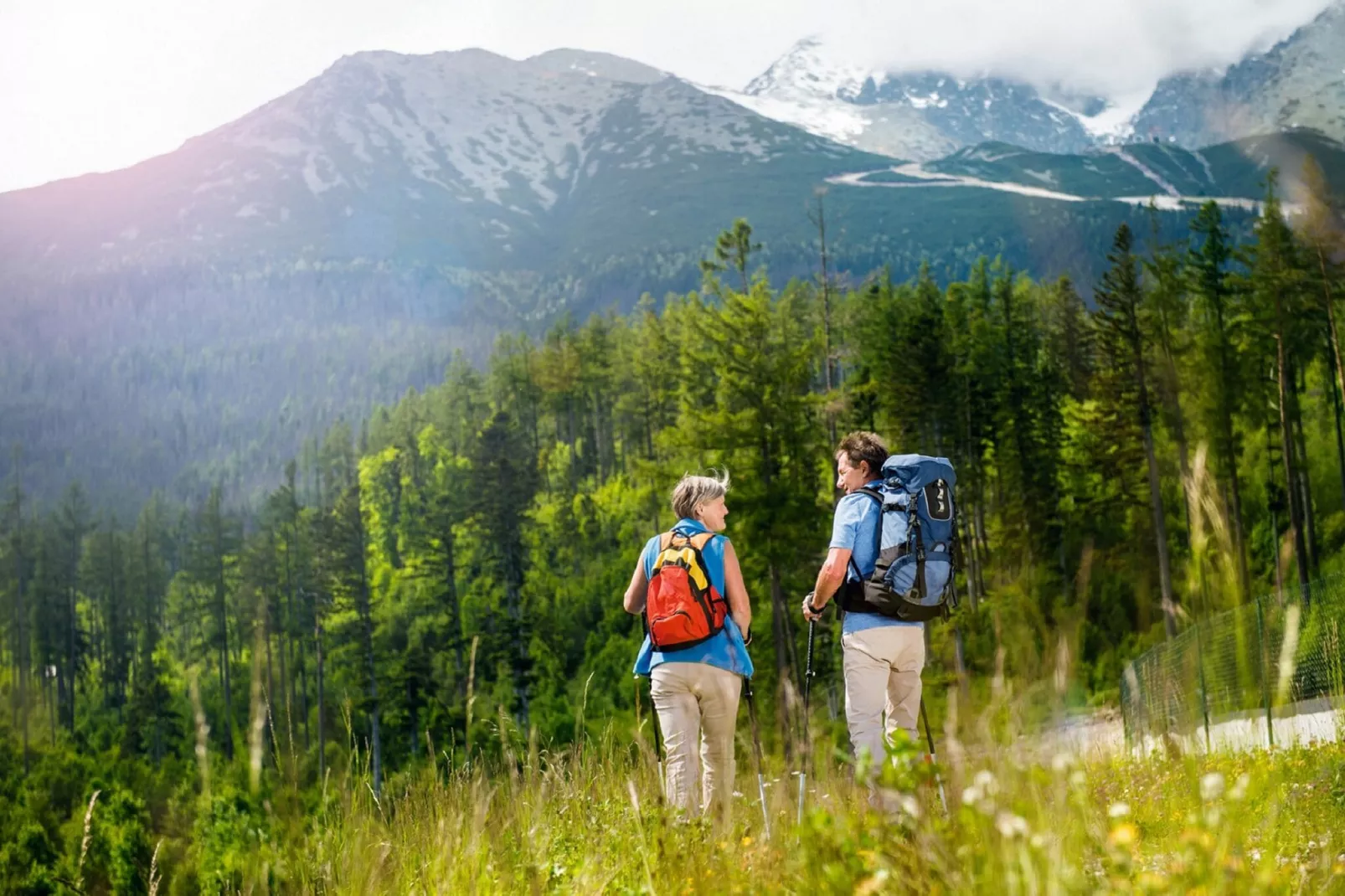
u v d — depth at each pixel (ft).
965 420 175.01
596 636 268.41
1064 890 6.44
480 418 500.74
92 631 472.44
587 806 13.88
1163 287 127.75
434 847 11.63
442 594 307.58
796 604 126.82
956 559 18.03
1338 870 8.21
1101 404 135.74
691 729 17.39
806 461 131.23
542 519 343.05
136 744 302.25
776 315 137.49
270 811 9.46
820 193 196.44
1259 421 118.73
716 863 10.75
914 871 7.56
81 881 8.91
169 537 569.23
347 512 312.29
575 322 490.49
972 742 7.40
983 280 242.78
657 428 327.06
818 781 11.55
